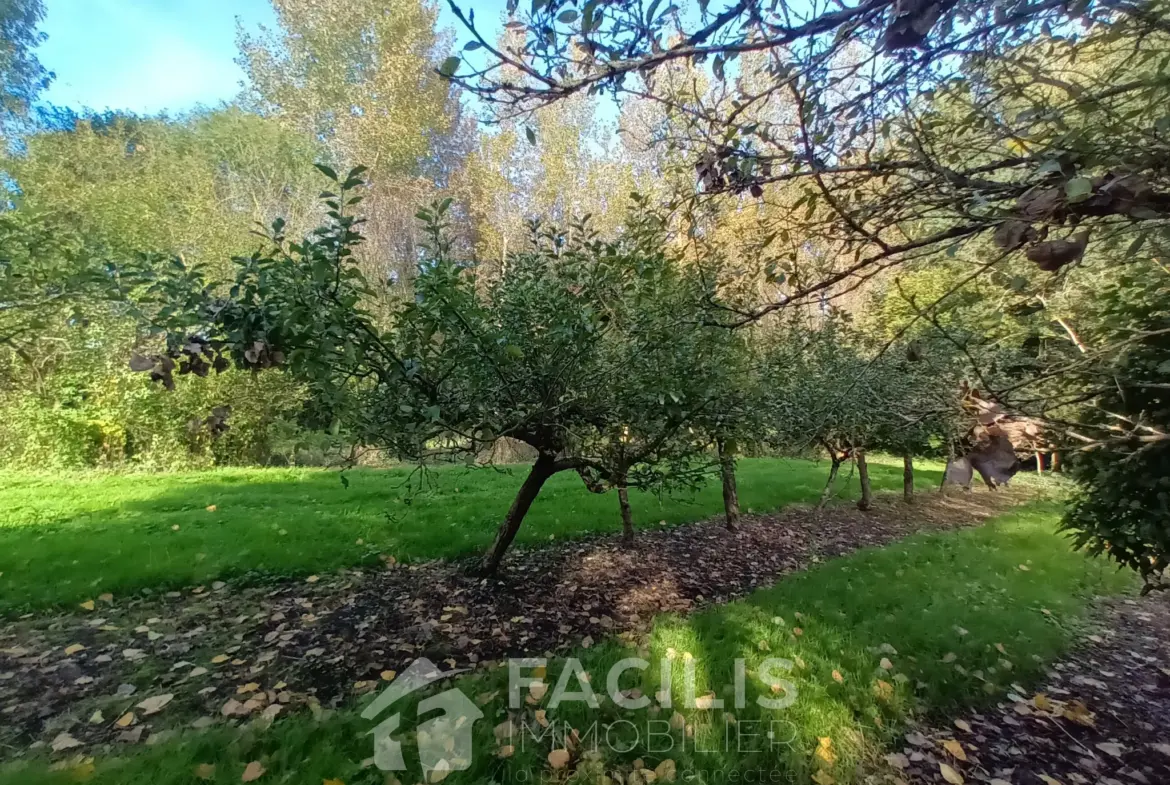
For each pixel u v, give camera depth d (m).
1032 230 1.20
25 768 2.47
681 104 1.82
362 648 3.76
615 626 4.26
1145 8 1.30
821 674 3.33
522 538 6.08
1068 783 2.67
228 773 2.40
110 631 3.93
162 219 12.55
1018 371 2.08
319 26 19.55
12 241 3.32
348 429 3.28
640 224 3.25
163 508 7.15
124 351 10.12
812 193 1.86
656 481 4.49
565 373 3.67
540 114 17.34
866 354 7.39
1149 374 2.27
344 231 2.54
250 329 2.37
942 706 3.21
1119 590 5.41
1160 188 1.18
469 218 20.11
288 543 5.58
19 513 6.70
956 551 6.43
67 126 17.27
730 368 4.64
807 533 7.43
